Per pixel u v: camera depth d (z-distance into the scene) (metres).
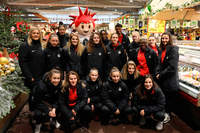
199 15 3.31
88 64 3.12
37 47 2.74
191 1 2.48
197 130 2.50
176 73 2.62
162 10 3.14
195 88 2.54
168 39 2.64
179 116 2.92
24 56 2.70
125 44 3.92
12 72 2.84
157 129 2.51
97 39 3.02
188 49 3.15
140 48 2.96
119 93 2.70
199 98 2.38
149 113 2.53
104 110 2.66
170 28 4.12
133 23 5.93
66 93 2.46
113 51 3.13
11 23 3.65
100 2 7.62
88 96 2.80
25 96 3.35
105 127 2.56
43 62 2.80
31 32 2.69
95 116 2.75
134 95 2.72
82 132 2.44
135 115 2.79
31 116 2.85
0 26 3.41
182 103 2.87
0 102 2.17
